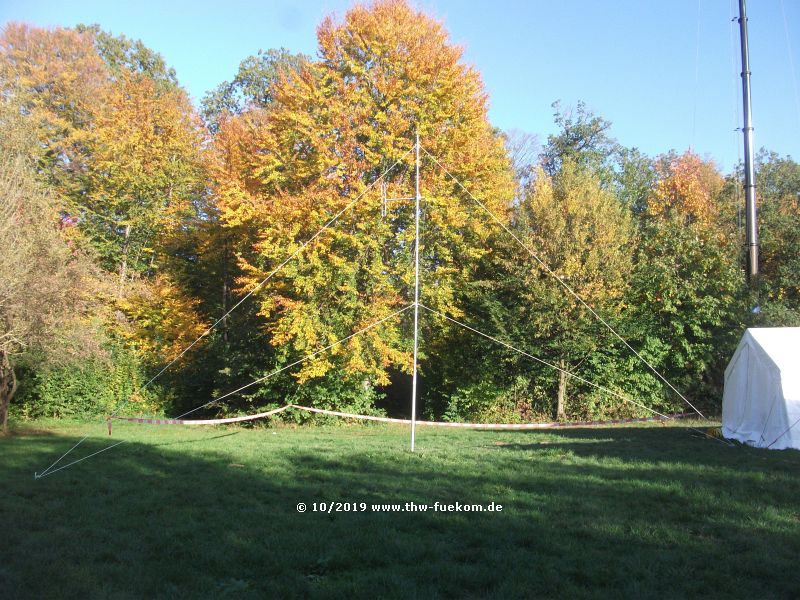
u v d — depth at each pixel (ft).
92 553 18.40
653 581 15.51
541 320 66.95
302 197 60.95
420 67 65.21
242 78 131.23
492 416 74.38
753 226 65.62
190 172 93.97
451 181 65.98
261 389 68.59
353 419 68.69
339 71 67.36
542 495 24.12
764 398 36.65
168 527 21.04
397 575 16.17
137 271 90.12
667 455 33.24
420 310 67.72
